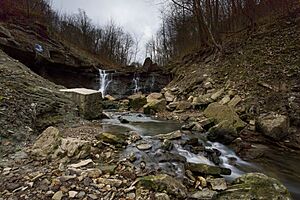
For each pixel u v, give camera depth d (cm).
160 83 2123
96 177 425
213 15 1795
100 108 936
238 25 1798
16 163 473
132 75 2245
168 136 699
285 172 595
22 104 673
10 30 1681
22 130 594
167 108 1220
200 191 436
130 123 913
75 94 877
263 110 951
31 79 913
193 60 1847
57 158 495
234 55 1434
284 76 1064
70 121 755
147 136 710
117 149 564
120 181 418
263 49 1321
